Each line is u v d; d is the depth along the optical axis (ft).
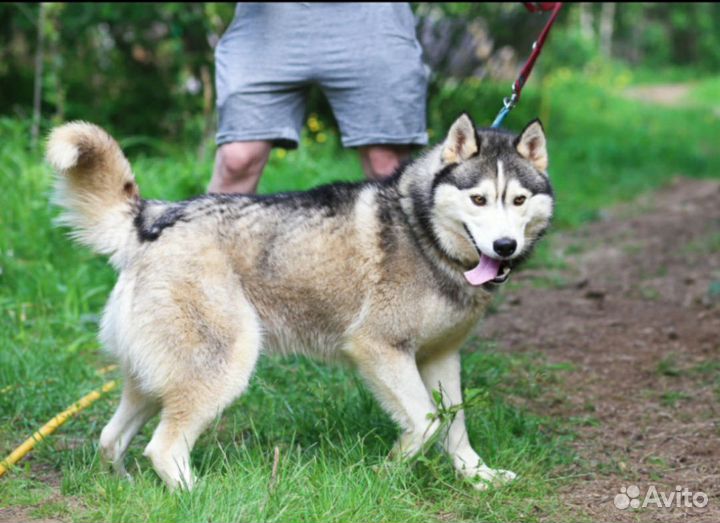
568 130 62.08
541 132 13.37
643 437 15.56
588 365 19.57
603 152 52.90
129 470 13.60
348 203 13.43
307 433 14.52
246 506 11.37
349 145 17.48
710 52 133.28
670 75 129.18
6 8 33.37
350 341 13.33
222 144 17.35
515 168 13.06
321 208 13.35
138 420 13.35
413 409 13.08
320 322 13.47
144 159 29.07
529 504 12.54
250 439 14.66
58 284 20.45
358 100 17.13
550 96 71.61
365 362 13.32
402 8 17.53
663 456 14.67
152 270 12.59
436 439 12.98
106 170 12.95
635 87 115.85
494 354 19.33
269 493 11.58
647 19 134.51
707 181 49.08
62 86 33.45
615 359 19.95
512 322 22.89
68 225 13.17
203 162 28.50
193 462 13.50
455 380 14.03
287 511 11.49
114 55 38.27
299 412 15.10
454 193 12.86
